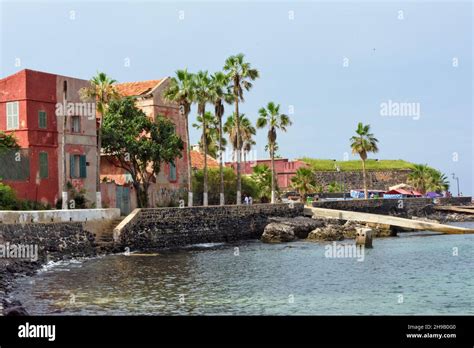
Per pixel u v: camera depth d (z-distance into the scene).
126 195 58.34
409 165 122.19
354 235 61.88
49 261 39.66
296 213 69.69
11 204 44.41
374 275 36.25
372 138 92.81
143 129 60.47
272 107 73.75
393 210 93.25
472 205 107.06
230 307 26.81
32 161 48.16
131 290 30.44
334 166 112.81
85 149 53.47
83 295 28.89
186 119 60.28
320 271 37.78
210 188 72.06
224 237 59.41
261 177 86.06
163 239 52.41
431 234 66.62
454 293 30.38
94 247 45.22
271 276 35.53
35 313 25.03
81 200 52.19
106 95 50.59
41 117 49.28
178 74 60.31
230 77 68.31
